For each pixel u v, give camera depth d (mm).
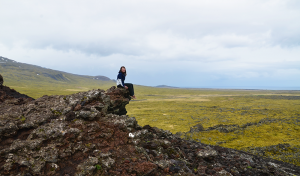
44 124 10859
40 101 13242
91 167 8922
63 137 10234
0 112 11211
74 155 9930
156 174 10156
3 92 15516
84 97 13836
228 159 16703
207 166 13891
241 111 114062
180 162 12203
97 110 12945
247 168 15570
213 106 150250
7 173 7859
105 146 11117
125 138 12297
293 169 22484
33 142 9305
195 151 16484
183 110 129750
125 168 9734
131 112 122438
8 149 8555
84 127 11406
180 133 58344
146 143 13797
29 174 8047
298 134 55375
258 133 57250
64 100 13586
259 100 187125
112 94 17359
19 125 10227
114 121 13211
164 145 14422
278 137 52156
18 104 13195
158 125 77875
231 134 56625
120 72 18453
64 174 8719
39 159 8781
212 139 51125
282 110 111125
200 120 87500
